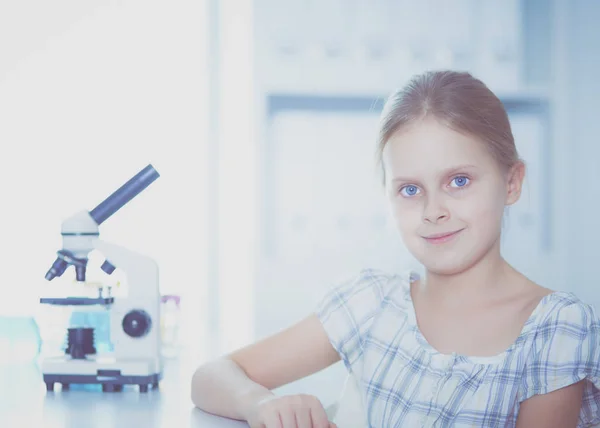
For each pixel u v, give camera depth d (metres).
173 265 2.96
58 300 1.17
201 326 2.43
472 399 1.00
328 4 3.01
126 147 2.92
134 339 1.19
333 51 3.01
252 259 2.98
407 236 1.03
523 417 1.00
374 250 3.00
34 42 2.88
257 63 2.99
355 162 3.02
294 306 2.97
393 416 1.07
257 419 0.86
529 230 3.07
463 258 1.01
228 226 2.98
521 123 3.08
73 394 1.12
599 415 1.03
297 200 3.01
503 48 3.05
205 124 2.97
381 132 1.05
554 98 3.08
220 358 1.08
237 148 2.99
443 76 1.04
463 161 0.98
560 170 3.09
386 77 3.03
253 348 1.15
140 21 2.95
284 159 3.01
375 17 3.02
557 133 3.09
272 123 3.01
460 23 3.04
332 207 3.01
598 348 0.98
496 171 1.00
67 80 2.89
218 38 2.98
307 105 3.02
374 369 1.11
